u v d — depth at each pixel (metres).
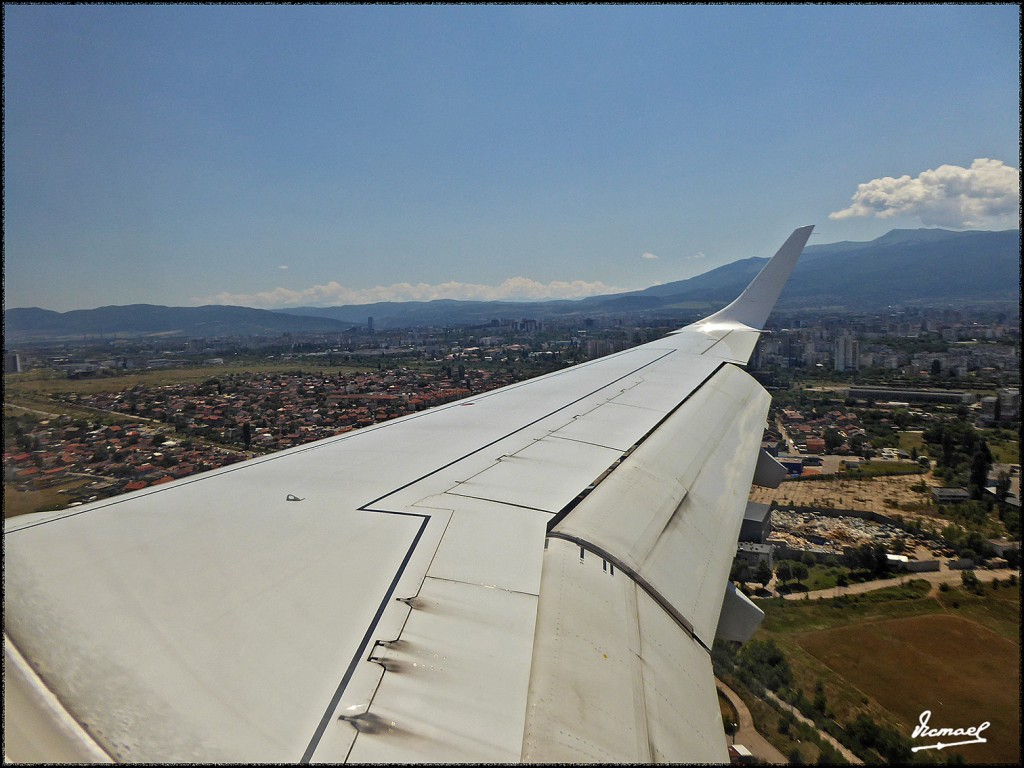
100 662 3.32
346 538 5.11
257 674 3.33
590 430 9.46
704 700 4.09
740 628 5.95
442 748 2.94
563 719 3.30
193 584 4.22
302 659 3.49
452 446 8.36
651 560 5.66
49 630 3.56
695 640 4.81
